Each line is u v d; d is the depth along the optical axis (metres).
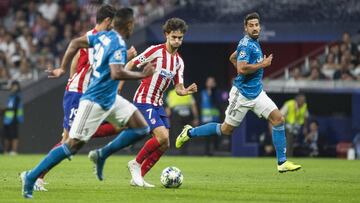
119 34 28.34
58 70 30.05
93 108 27.59
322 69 70.56
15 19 87.25
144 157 33.84
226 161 57.62
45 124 74.00
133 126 28.56
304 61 72.50
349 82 69.06
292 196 30.28
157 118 33.66
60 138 73.81
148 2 82.38
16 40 83.31
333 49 71.25
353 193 31.70
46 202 27.28
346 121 67.62
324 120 67.75
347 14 76.50
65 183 35.59
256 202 28.05
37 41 83.62
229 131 39.31
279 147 37.38
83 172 43.12
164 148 33.81
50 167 27.72
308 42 81.38
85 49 32.31
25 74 78.94
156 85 33.84
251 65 36.69
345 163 55.19
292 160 59.91
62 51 79.75
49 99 74.00
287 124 66.56
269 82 69.88
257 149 67.62
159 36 78.31
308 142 67.06
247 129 68.12
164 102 75.62
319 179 39.44
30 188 27.81
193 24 78.75
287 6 78.00
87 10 83.81
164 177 33.19
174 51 34.28
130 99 72.50
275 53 82.75
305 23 77.12
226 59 82.75
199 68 82.38
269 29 77.75
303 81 69.88
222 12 79.06
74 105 32.62
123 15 28.25
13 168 47.41
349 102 69.38
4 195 29.56
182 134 40.62
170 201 27.91
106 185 34.47
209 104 70.88
